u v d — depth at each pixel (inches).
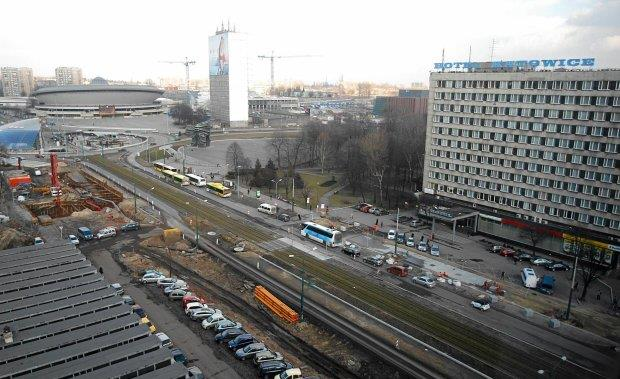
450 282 3949.3
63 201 6146.7
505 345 3021.7
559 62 4665.4
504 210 5157.5
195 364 2755.9
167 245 4781.0
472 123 5344.5
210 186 7042.3
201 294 3681.1
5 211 5610.2
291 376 2588.6
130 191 6909.5
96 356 2379.4
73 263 3538.4
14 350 2413.9
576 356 2913.4
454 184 5634.8
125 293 3651.6
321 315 3388.3
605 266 4207.7
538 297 3745.1
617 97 4195.4
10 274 3319.4
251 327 3191.4
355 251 4530.0
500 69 5177.2
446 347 2982.3
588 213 4493.1
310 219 5728.3
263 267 4239.7
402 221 5733.3
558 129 4621.1
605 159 4325.8
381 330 3184.1
